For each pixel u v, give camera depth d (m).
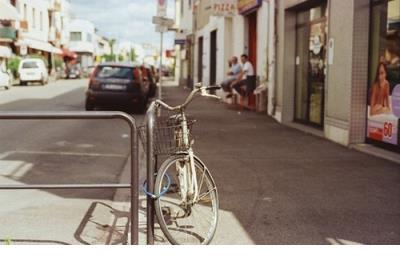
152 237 4.98
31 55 54.78
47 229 5.80
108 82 19.39
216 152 10.40
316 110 13.88
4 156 10.24
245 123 15.35
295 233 5.60
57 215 6.34
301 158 9.70
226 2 21.17
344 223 5.94
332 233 5.61
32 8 58.94
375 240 5.39
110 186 4.75
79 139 12.52
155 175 5.15
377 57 10.39
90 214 6.37
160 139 5.14
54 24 70.38
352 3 10.62
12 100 25.52
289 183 7.77
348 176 8.20
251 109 19.53
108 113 4.62
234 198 6.94
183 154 5.23
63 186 4.75
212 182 5.46
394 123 9.82
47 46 63.38
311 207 6.54
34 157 10.16
